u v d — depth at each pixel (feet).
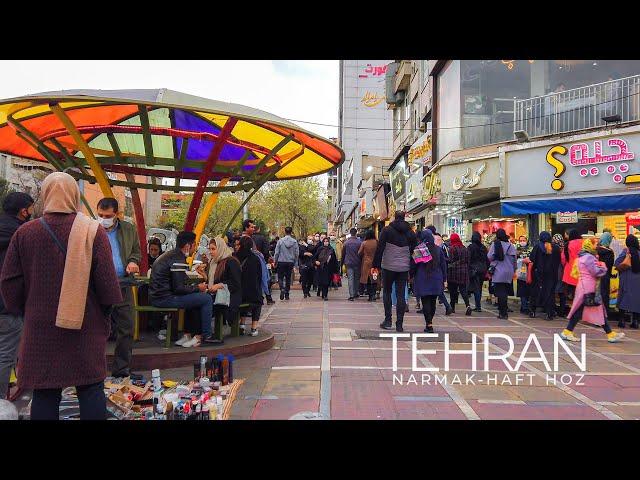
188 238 21.84
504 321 34.37
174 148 31.68
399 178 86.94
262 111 21.39
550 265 35.37
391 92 101.24
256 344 23.48
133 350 21.08
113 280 11.06
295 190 153.99
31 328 10.61
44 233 10.77
